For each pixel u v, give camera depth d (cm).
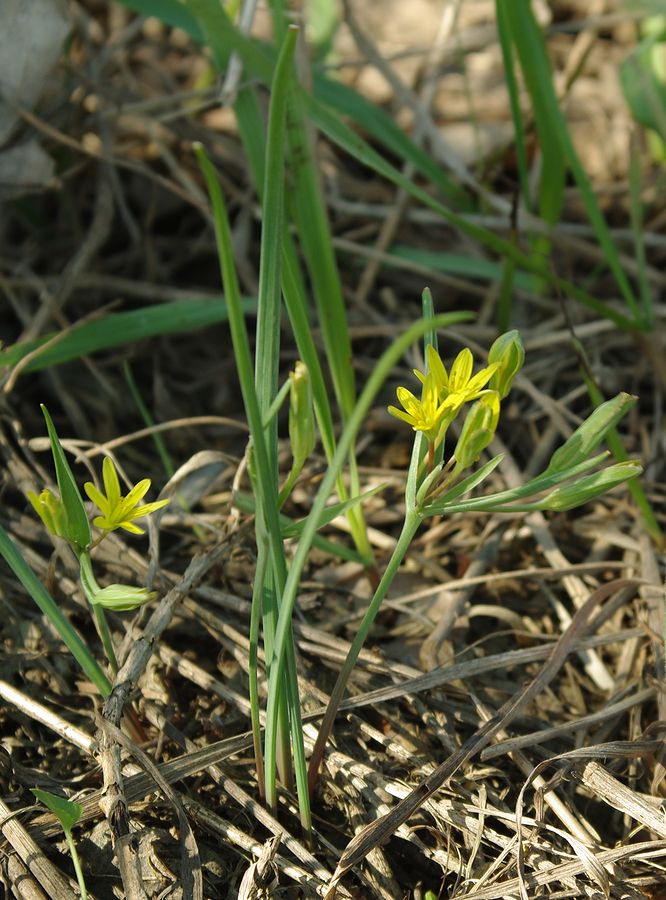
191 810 55
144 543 64
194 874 53
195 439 70
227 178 86
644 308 68
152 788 55
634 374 73
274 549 50
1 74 67
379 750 57
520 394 71
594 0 96
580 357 63
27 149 69
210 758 55
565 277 81
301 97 58
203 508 66
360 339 77
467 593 62
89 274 75
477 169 87
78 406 69
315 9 83
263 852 53
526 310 79
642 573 62
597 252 78
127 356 72
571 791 57
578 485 50
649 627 60
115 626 60
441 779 54
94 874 54
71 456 67
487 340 76
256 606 52
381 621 62
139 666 55
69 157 77
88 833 55
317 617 61
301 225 59
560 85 91
